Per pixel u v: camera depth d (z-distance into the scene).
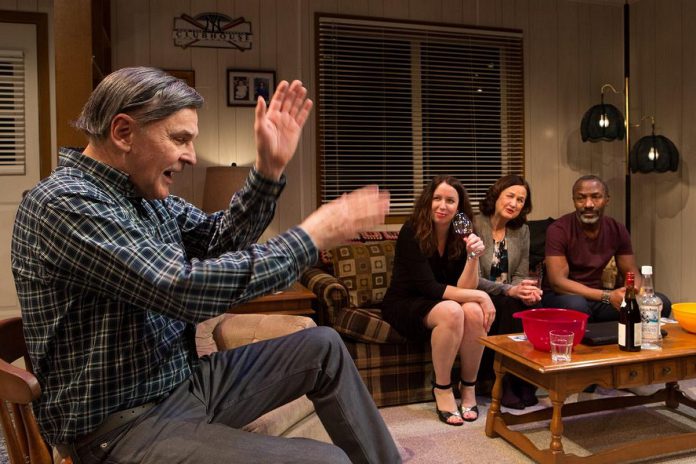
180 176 3.79
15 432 1.18
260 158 1.34
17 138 3.52
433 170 4.40
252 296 1.06
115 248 1.03
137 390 1.16
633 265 3.18
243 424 1.32
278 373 1.32
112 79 1.14
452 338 2.62
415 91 4.34
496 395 2.46
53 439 1.15
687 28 4.25
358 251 3.53
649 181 4.63
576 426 2.56
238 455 1.08
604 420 2.62
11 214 3.52
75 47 2.68
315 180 4.07
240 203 1.38
